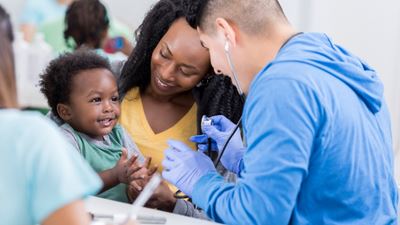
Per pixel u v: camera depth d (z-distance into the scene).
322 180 1.22
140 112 1.82
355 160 1.23
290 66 1.22
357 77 1.30
